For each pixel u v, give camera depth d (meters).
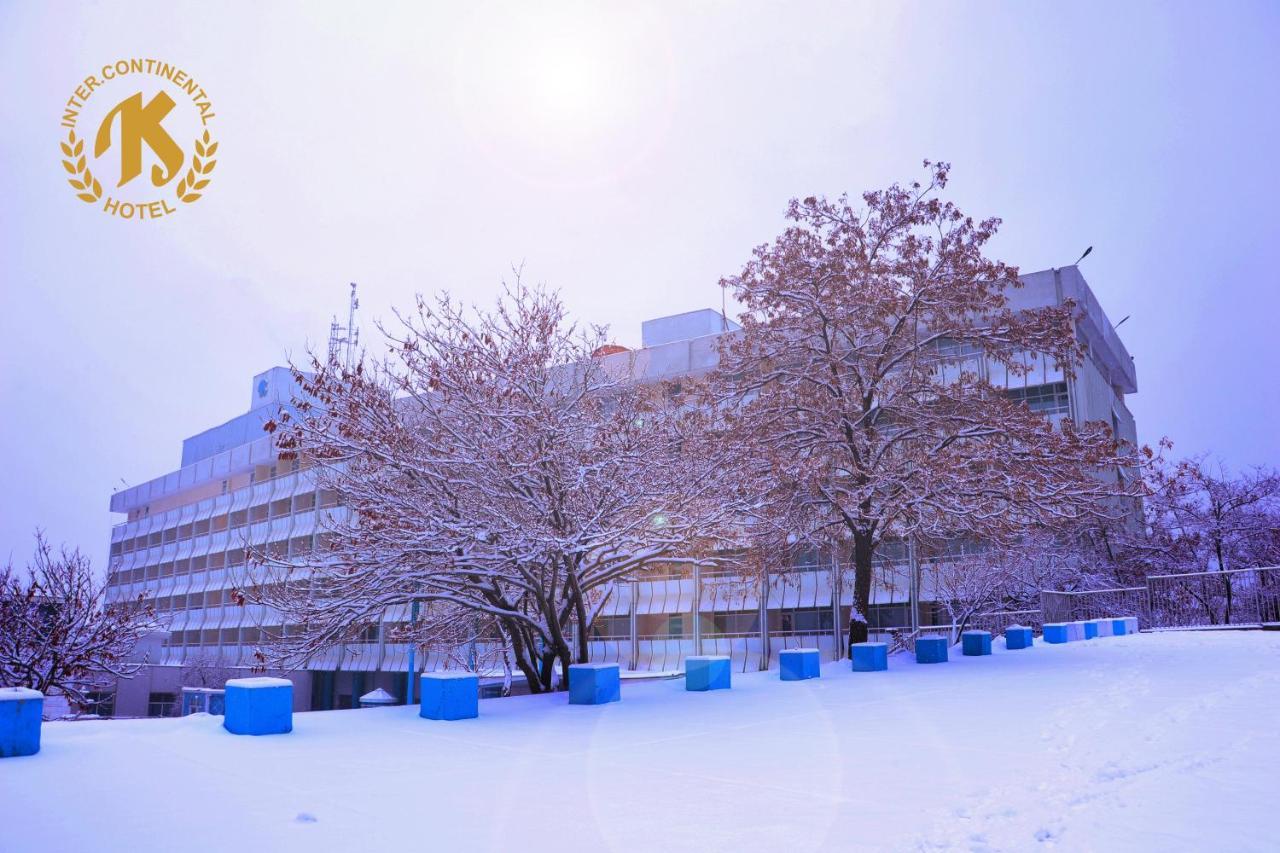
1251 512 34.94
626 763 7.85
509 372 16.58
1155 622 27.81
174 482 80.12
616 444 16.81
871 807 5.90
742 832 5.36
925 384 22.94
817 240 24.06
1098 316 44.34
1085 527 31.47
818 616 44.22
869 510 22.08
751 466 20.77
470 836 5.36
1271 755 6.96
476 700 11.45
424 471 15.21
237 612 63.84
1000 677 14.70
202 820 5.71
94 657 30.28
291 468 61.34
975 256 23.00
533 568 16.48
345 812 5.97
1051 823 5.25
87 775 7.16
